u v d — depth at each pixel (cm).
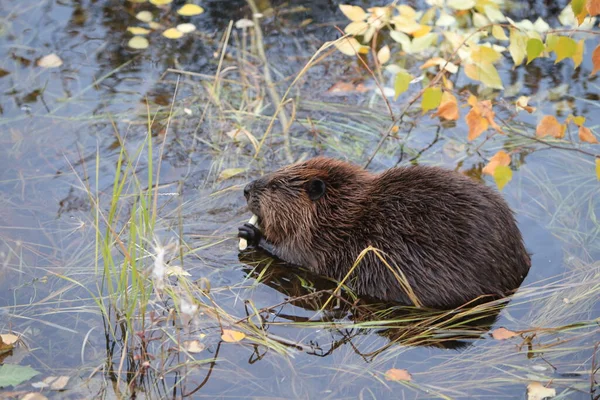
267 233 602
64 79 758
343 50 752
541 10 867
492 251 519
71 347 484
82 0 876
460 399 449
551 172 667
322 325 510
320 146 702
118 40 819
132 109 725
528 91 763
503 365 477
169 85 759
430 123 735
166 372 465
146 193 631
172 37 821
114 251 566
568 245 584
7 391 447
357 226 558
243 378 463
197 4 884
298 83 775
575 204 628
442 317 514
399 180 559
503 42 830
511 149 695
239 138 702
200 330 500
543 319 512
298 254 582
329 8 883
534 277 552
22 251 561
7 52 789
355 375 466
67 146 675
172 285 539
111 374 464
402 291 528
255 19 841
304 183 584
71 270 548
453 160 686
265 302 535
